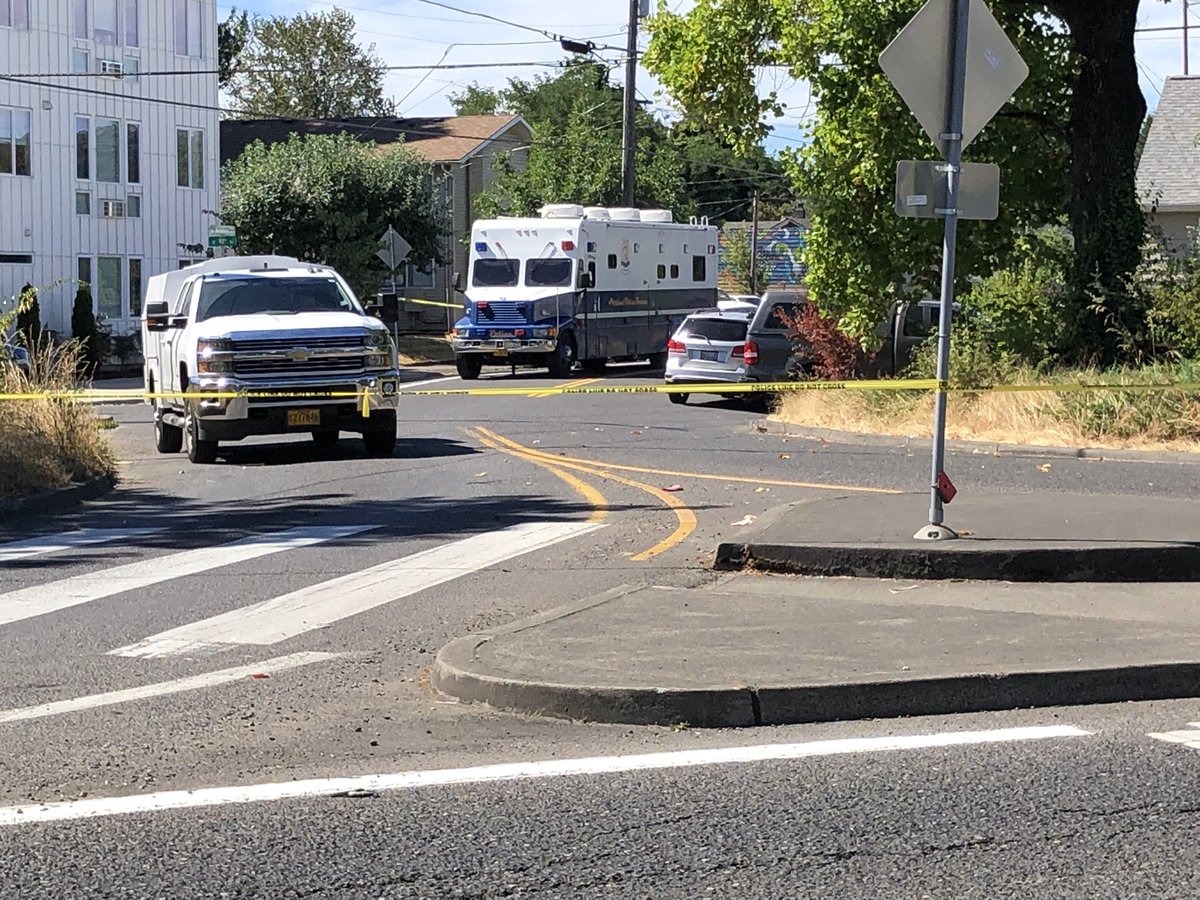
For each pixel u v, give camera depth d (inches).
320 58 3380.9
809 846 202.5
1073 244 946.1
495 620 351.3
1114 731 257.6
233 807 219.5
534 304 1441.9
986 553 372.5
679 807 218.4
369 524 508.1
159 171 1722.4
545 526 494.6
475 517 519.8
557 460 705.6
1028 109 884.6
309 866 196.4
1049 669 276.8
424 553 444.5
